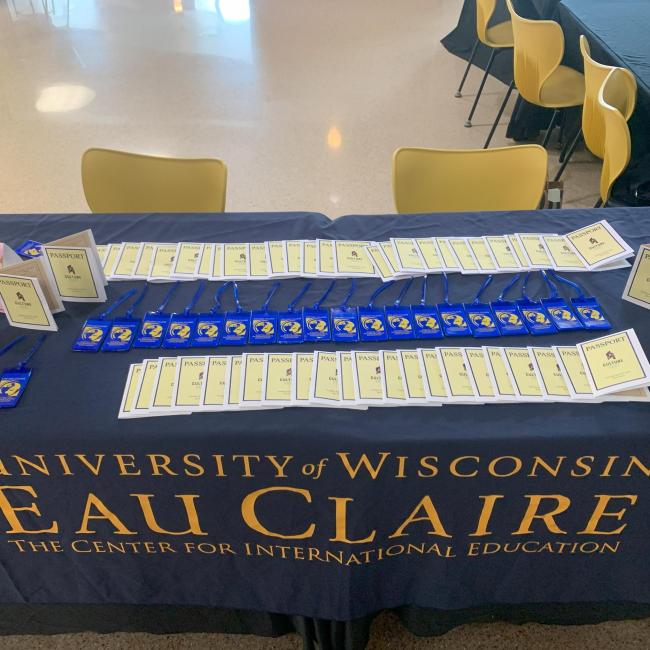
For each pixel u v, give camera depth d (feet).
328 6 17.49
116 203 6.15
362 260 4.64
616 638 4.70
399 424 3.40
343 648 4.45
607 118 6.29
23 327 4.06
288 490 3.57
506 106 12.41
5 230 5.02
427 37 15.49
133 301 4.30
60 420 3.43
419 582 4.13
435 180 6.16
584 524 3.75
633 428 3.34
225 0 17.90
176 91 13.16
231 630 4.61
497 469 3.44
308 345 3.90
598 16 9.44
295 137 11.48
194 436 3.35
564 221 5.02
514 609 4.50
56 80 13.62
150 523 3.77
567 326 3.96
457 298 4.29
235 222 5.10
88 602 4.28
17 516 3.70
